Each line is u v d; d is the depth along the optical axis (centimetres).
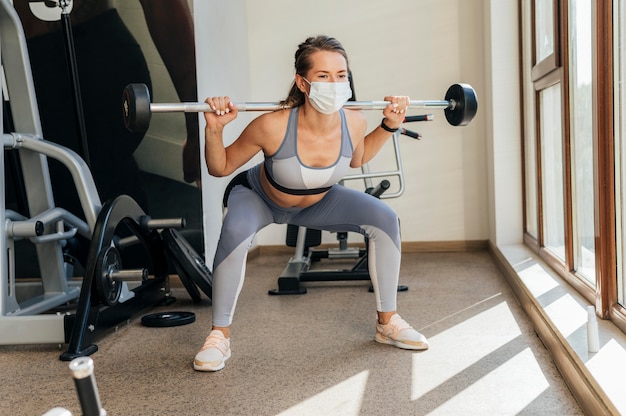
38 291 340
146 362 225
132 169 362
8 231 263
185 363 222
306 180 213
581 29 250
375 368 208
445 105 225
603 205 209
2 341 242
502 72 405
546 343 220
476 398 178
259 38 479
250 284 369
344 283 362
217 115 199
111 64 357
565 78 270
